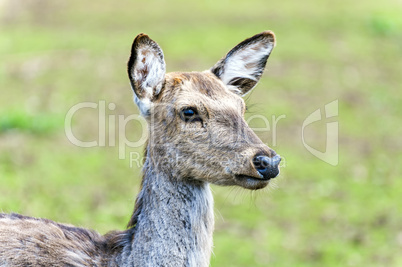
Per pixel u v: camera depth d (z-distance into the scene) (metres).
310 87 24.59
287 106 22.45
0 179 15.59
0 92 23.02
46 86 23.75
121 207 14.70
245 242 13.84
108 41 29.75
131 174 16.80
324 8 37.06
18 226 7.46
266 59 8.70
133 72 7.54
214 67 8.48
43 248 7.28
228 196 16.06
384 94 24.69
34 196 14.76
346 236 14.39
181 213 7.41
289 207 15.70
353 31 32.50
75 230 7.71
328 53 28.97
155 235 7.36
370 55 29.38
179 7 37.03
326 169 18.08
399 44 31.31
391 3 38.72
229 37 30.25
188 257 7.38
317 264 13.12
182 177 7.49
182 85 7.77
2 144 18.23
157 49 7.66
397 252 13.73
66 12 36.09
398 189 17.00
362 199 16.34
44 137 19.02
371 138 20.67
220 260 12.98
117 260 7.43
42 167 16.75
